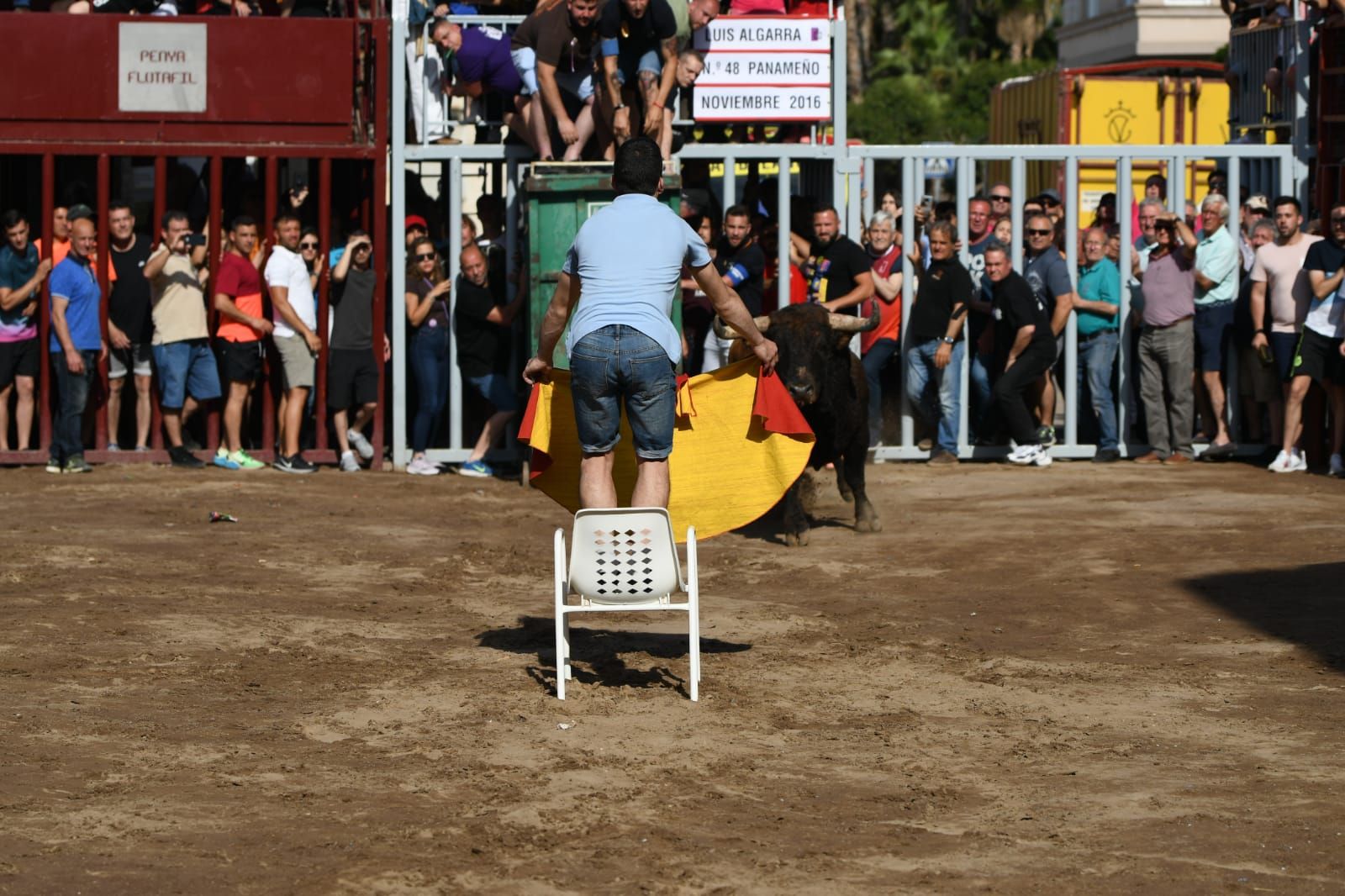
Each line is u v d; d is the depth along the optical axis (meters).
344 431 51.94
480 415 54.78
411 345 52.50
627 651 28.88
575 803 20.41
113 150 50.78
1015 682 26.80
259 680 26.47
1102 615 31.72
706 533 27.59
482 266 50.62
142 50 50.78
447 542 39.78
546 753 22.58
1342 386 49.53
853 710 25.08
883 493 47.62
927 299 52.28
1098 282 53.75
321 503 45.25
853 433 39.81
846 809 20.28
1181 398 52.81
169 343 50.66
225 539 39.16
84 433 53.03
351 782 21.20
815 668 27.70
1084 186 81.00
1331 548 37.78
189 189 57.66
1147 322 52.66
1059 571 36.00
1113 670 27.56
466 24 52.84
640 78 44.97
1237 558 36.91
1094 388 53.88
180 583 33.81
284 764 21.95
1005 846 18.91
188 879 17.61
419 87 52.28
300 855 18.41
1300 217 54.00
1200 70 87.50
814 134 54.09
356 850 18.59
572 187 46.41
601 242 25.52
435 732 23.59
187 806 20.12
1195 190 80.69
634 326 25.05
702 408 27.47
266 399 52.00
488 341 51.09
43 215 50.91
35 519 41.19
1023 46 161.12
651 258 25.42
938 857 18.53
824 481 49.97
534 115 49.06
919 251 54.34
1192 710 25.03
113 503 44.19
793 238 53.94
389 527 41.72
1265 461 53.25
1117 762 22.38
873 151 53.44
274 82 51.19
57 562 35.50
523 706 25.00
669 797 20.70
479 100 53.19
